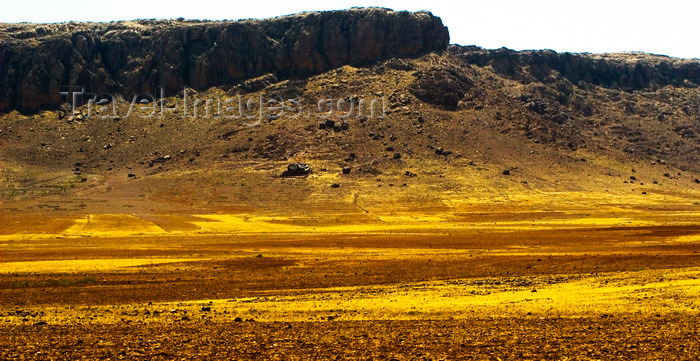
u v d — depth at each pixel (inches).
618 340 1048.2
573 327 1176.2
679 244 3464.6
